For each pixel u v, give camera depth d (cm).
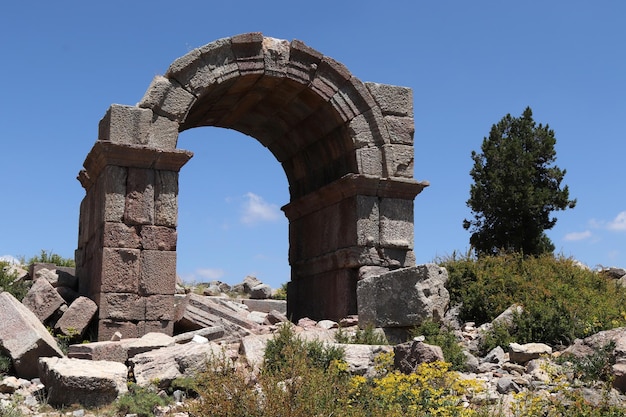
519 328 1416
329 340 1398
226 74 1758
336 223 1916
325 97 1848
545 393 1040
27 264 2281
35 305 1512
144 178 1627
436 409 963
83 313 1518
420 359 1153
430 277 1443
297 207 2091
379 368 1140
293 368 971
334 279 1895
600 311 1451
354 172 1869
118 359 1266
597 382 1112
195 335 1414
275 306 2502
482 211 3603
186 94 1708
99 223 1623
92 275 1659
